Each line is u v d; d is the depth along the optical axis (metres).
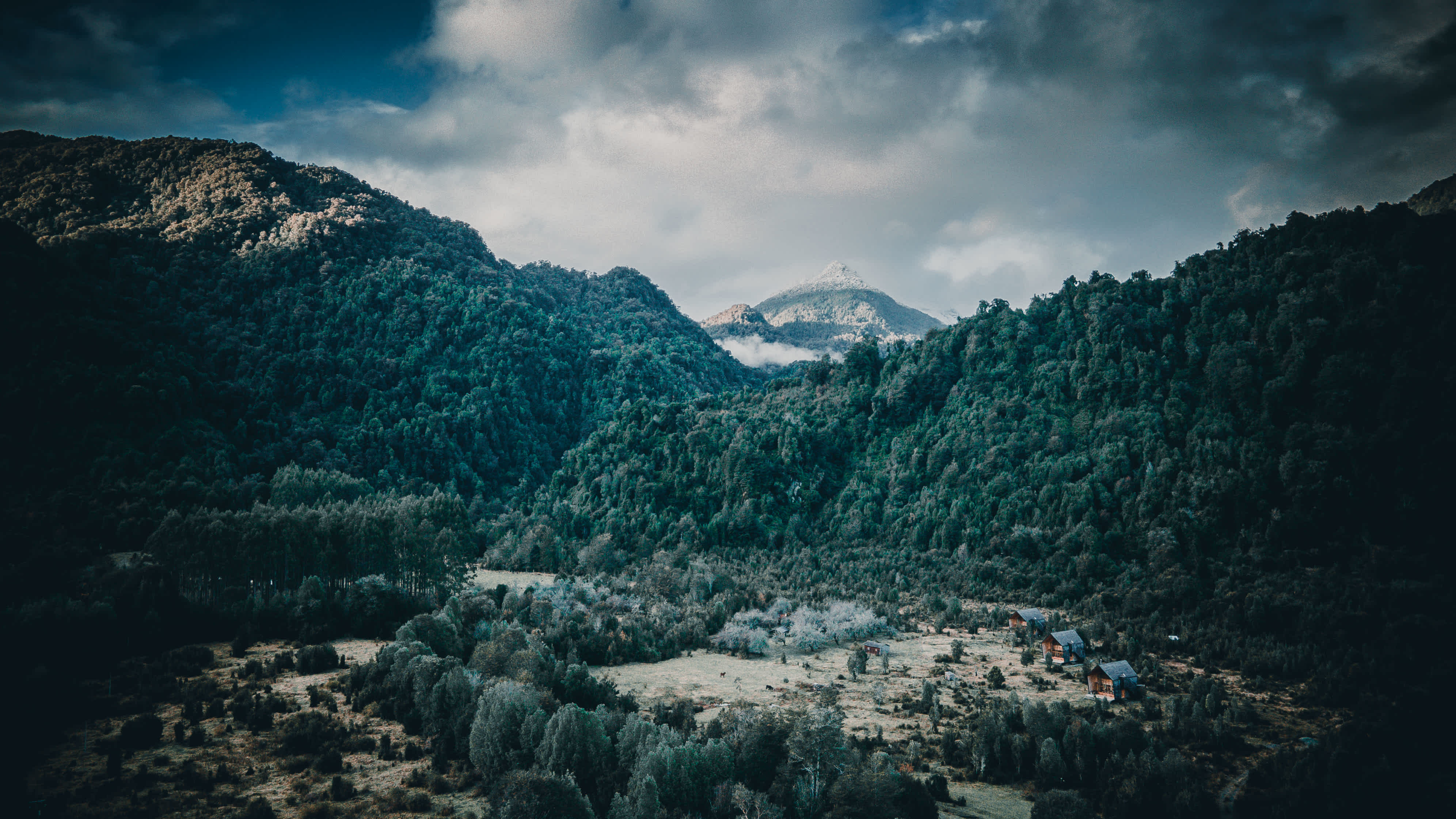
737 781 72.12
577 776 68.88
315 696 89.31
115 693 91.50
